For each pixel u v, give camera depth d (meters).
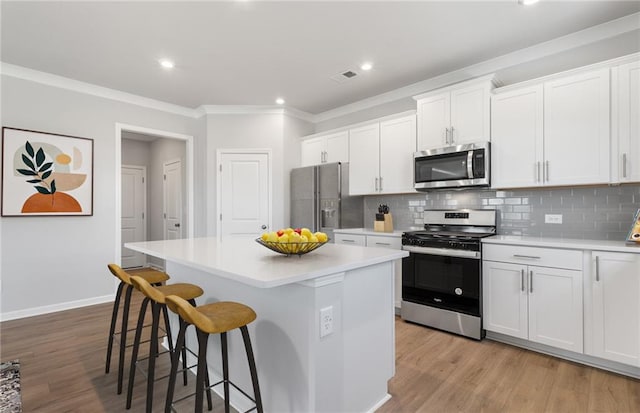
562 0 2.21
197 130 4.66
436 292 2.89
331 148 4.24
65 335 2.80
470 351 2.47
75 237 3.57
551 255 2.31
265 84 3.69
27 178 3.26
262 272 1.28
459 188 3.02
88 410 1.77
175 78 3.52
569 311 2.24
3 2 2.21
